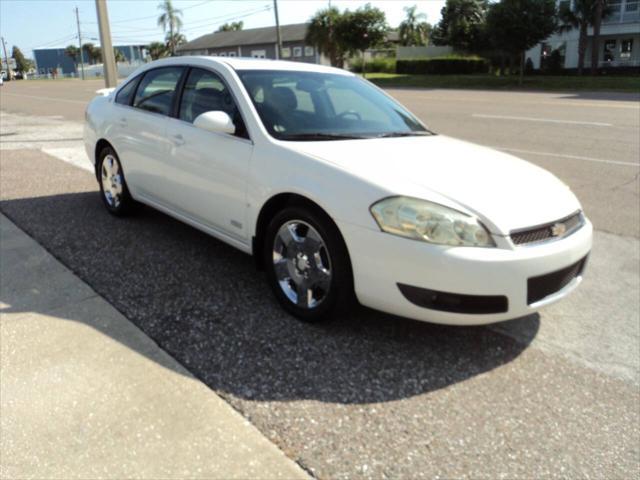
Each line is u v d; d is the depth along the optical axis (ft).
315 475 7.14
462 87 107.76
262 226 11.75
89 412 8.13
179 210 14.46
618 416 8.54
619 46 128.26
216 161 12.42
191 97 13.85
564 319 11.68
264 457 7.39
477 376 9.48
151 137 14.78
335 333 10.68
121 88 17.24
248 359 9.70
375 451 7.62
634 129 38.83
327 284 10.44
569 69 125.49
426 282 9.20
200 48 229.04
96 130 17.65
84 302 11.58
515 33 103.09
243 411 8.31
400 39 235.20
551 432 8.14
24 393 8.52
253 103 12.16
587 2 112.47
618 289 13.23
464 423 8.27
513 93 84.48
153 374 9.11
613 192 22.04
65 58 378.73
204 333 10.50
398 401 8.71
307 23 142.31
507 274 9.12
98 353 9.66
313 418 8.22
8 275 12.82
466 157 11.52
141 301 11.72
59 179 23.17
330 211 9.95
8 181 22.59
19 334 10.20
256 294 12.25
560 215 10.06
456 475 7.25
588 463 7.54
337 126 12.58
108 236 15.79
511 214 9.48
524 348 10.46
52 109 62.90
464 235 9.13
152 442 7.58
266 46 207.00
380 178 9.77
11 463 7.14
